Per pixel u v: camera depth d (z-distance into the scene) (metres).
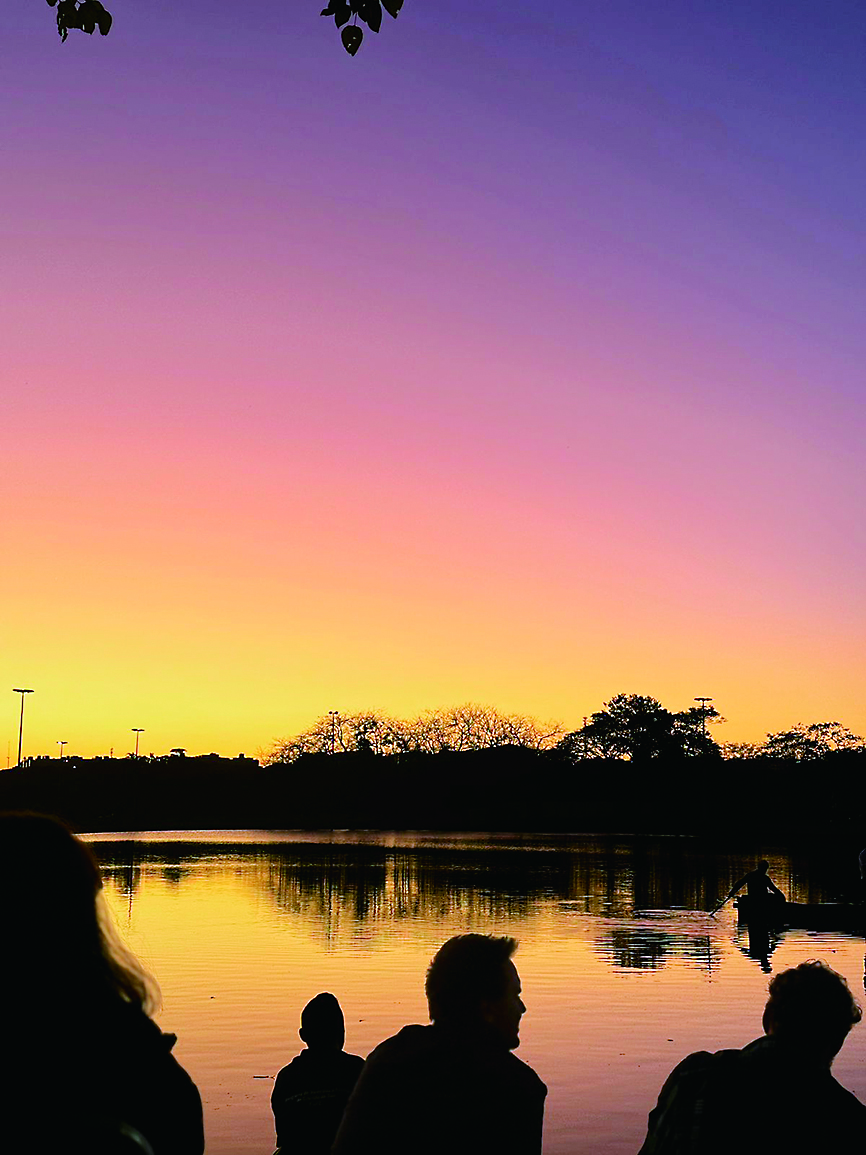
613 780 118.75
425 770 128.00
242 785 126.69
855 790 106.88
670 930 25.52
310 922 26.28
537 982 17.50
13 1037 2.19
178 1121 2.24
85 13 6.67
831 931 25.95
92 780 121.56
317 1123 5.03
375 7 6.35
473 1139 3.42
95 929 2.37
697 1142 3.39
